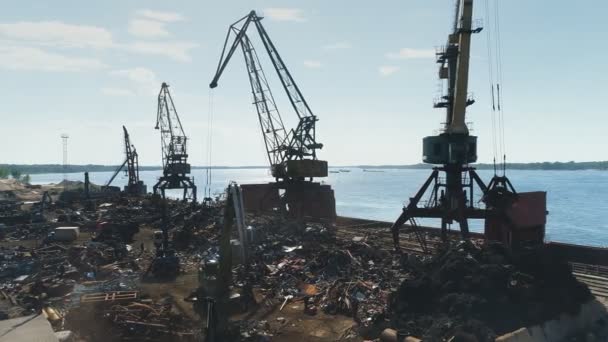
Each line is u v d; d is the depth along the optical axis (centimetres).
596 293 3859
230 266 3622
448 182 5012
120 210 9250
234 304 3388
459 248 3775
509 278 3219
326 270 4319
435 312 3019
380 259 4716
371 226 7400
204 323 3089
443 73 5219
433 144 5025
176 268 4516
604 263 4709
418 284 3241
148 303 3369
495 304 2988
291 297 3688
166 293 3844
